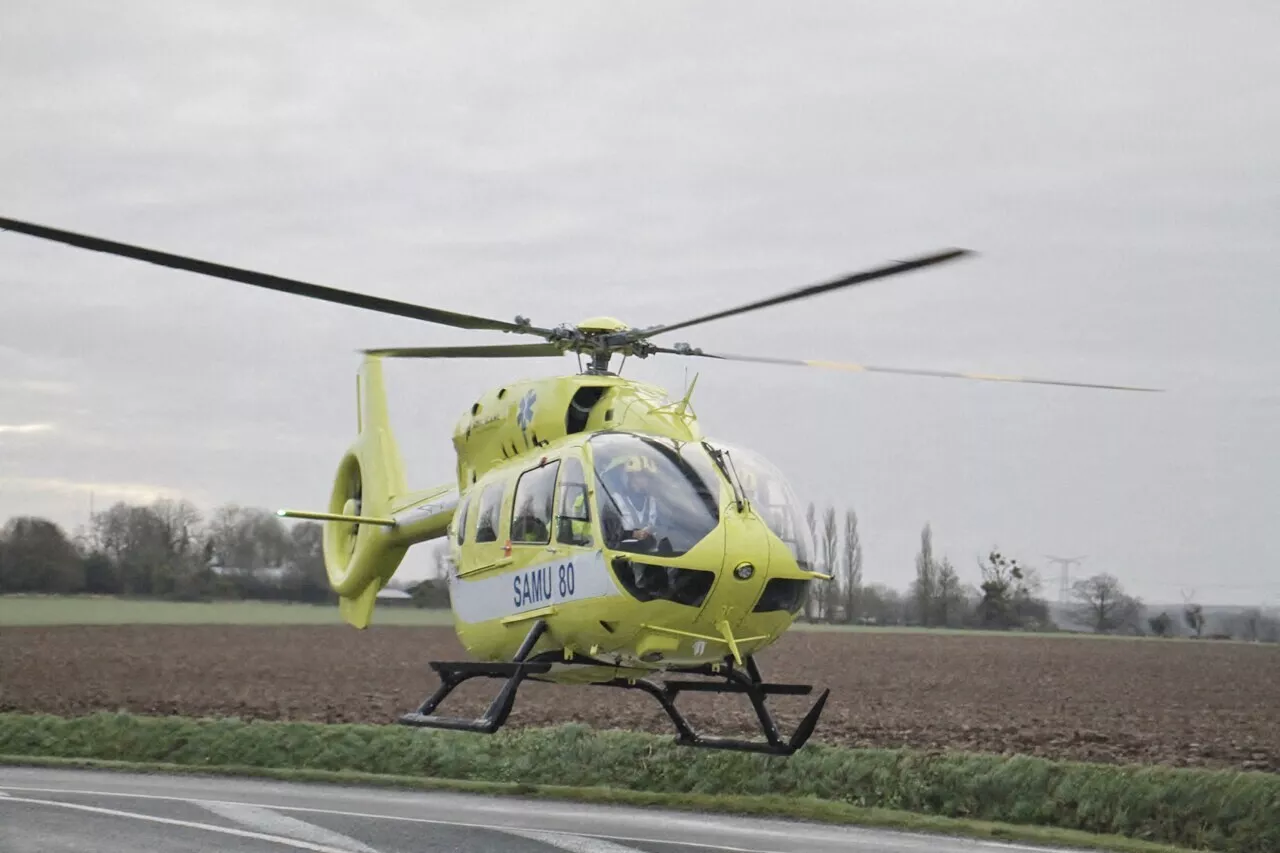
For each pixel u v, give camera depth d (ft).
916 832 43.34
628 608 39.99
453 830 39.37
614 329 47.14
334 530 69.05
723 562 39.68
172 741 68.03
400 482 63.52
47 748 68.64
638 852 35.99
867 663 169.17
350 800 48.29
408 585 238.68
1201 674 157.17
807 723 44.57
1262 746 81.87
